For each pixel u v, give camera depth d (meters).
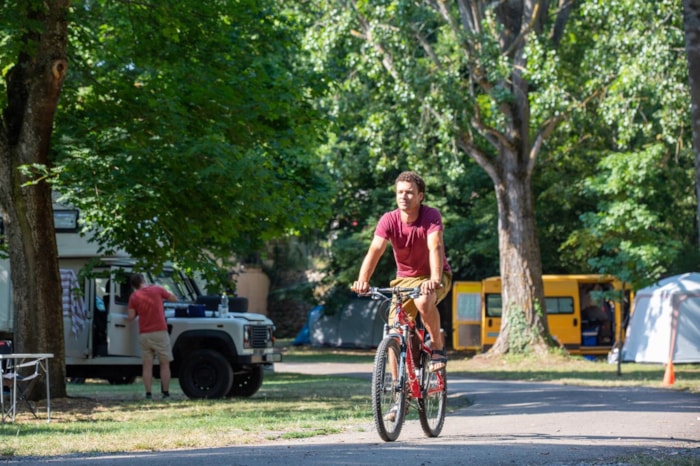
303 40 36.41
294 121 24.86
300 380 30.22
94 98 21.70
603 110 35.47
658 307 40.69
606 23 36.94
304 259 72.31
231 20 22.69
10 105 19.16
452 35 38.72
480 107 40.16
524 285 39.41
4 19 17.80
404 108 37.81
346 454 9.47
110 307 22.75
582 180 48.78
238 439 11.80
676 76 34.25
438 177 53.56
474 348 51.31
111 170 19.47
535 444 10.47
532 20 37.38
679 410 16.06
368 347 61.59
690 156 45.78
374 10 35.78
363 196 57.09
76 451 10.70
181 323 22.08
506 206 39.88
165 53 21.97
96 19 21.64
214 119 22.52
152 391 24.22
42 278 19.19
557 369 36.31
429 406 11.35
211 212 21.62
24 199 19.03
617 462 8.95
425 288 10.20
